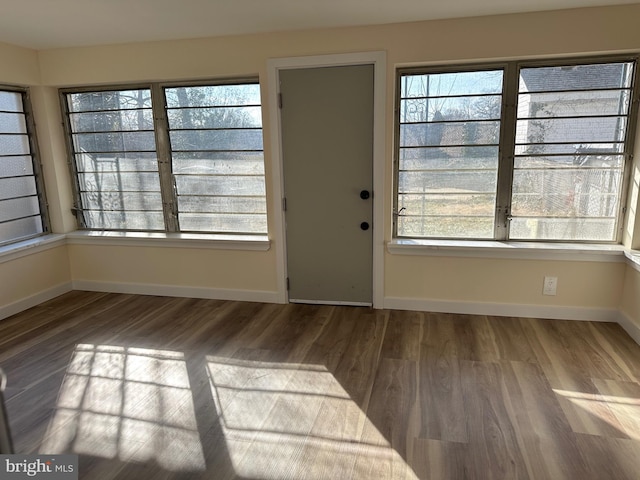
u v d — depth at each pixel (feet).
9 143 11.93
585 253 10.10
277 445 6.48
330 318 11.11
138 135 12.50
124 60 11.64
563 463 6.02
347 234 11.46
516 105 10.25
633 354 8.93
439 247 10.80
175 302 12.43
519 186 10.64
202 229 12.68
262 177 11.93
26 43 11.34
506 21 9.60
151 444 6.52
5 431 3.15
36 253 12.25
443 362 8.77
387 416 7.11
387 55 10.24
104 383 8.21
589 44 9.34
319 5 8.76
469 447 6.37
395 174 11.15
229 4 8.59
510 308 10.87
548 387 7.84
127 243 12.87
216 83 11.62
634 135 9.82
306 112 11.00
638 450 6.24
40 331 10.55
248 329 10.53
